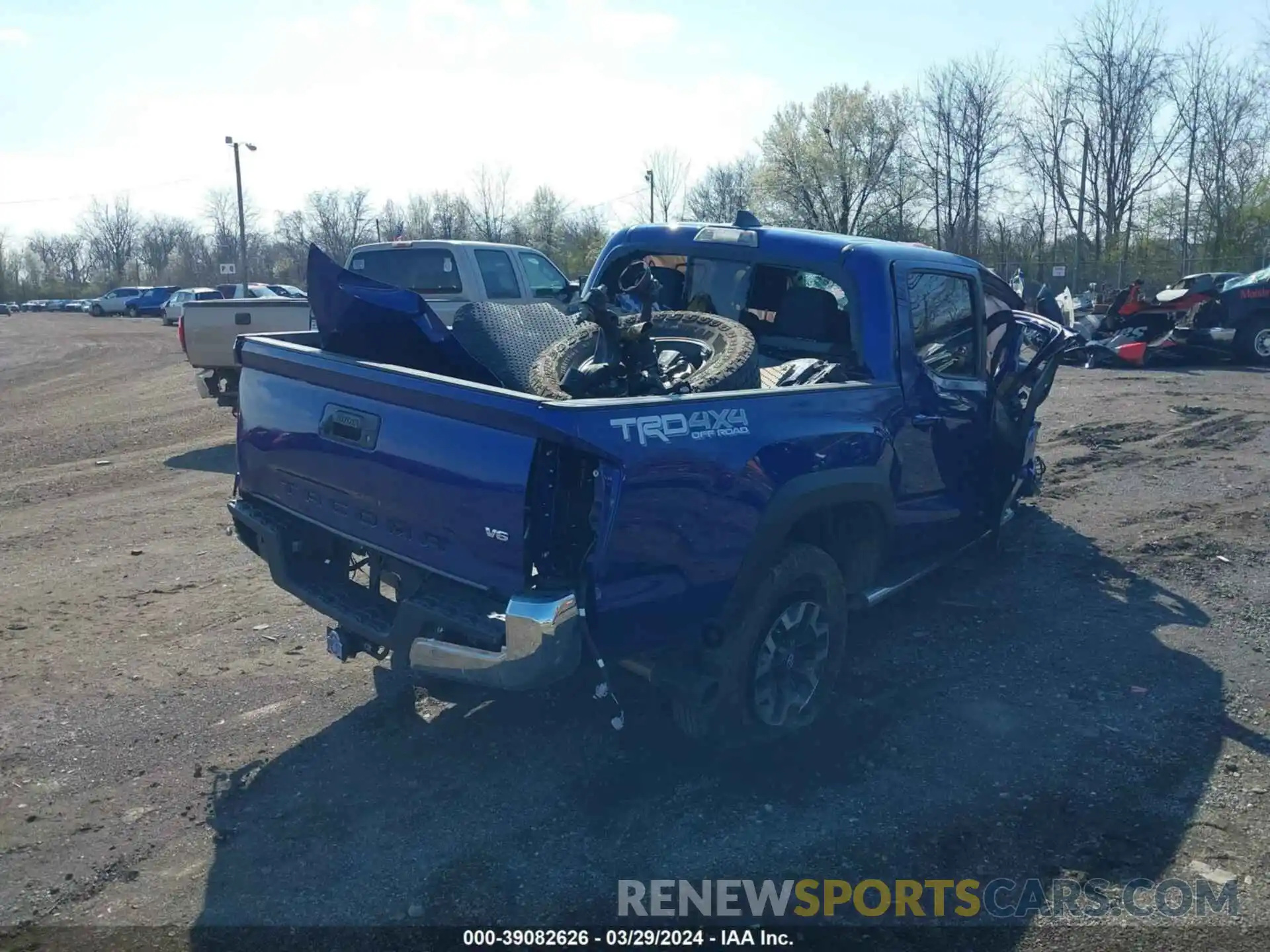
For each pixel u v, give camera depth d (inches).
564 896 131.0
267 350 177.0
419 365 173.5
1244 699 188.2
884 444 184.1
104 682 198.4
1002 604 238.4
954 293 218.8
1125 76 1750.7
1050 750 168.9
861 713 182.2
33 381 843.4
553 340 185.9
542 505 131.2
